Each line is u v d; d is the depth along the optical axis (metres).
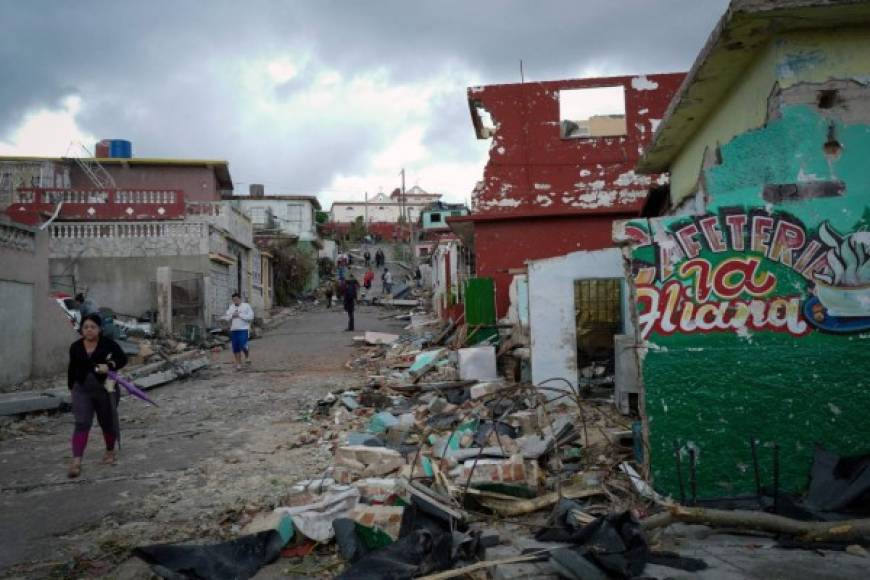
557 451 6.56
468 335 12.92
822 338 5.09
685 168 8.92
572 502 4.90
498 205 15.91
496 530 4.72
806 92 5.24
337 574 4.22
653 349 5.25
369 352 16.47
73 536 5.02
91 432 9.04
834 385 5.04
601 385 10.27
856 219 5.10
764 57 5.61
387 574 3.86
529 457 6.25
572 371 9.58
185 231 20.95
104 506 5.71
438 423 8.13
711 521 4.35
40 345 13.05
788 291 5.14
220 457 7.36
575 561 3.67
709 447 5.15
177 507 5.64
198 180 29.22
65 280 20.27
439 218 51.00
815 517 4.52
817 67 5.25
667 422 5.21
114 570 4.39
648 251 5.31
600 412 8.59
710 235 5.25
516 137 15.98
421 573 3.96
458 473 5.67
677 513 4.36
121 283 20.50
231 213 24.94
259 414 9.91
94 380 6.86
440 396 10.06
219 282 22.92
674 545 4.24
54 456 7.61
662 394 5.22
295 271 36.38
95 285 20.42
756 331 5.16
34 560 4.57
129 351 14.37
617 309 11.44
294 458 7.21
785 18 5.06
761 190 5.21
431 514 4.70
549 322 9.66
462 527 4.70
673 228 5.29
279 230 37.47
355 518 4.63
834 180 5.16
